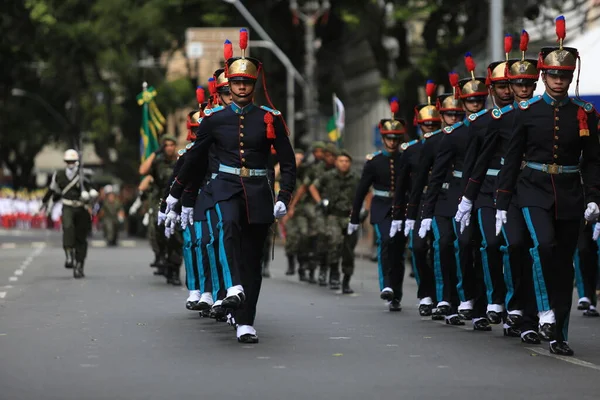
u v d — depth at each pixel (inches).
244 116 820.6
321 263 1459.2
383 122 1122.7
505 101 862.5
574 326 962.7
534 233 761.6
